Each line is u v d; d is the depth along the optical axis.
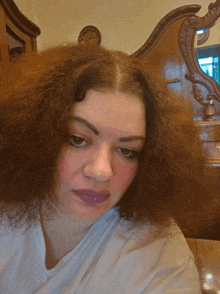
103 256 0.37
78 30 1.76
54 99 0.30
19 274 0.35
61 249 0.40
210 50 1.32
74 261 0.36
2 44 0.81
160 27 1.35
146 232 0.42
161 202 0.41
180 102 0.42
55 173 0.32
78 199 0.31
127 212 0.43
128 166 0.33
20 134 0.32
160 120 0.34
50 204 0.36
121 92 0.28
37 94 0.31
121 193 0.34
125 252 0.37
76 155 0.29
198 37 1.33
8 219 0.37
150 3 1.56
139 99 0.30
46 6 1.81
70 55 0.33
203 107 1.36
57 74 0.31
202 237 0.71
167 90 0.38
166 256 0.37
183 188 0.41
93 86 0.27
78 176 0.30
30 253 0.36
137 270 0.35
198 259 0.57
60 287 0.36
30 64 0.36
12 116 0.32
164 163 0.37
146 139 0.34
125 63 0.32
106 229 0.40
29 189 0.35
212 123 1.09
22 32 0.98
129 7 1.61
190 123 0.43
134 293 0.32
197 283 0.36
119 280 0.34
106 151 0.29
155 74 0.36
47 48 0.39
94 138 0.29
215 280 0.49
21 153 0.32
